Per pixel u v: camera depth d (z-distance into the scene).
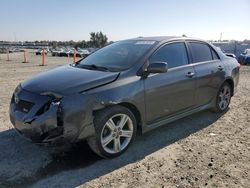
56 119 3.45
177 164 3.83
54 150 4.20
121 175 3.54
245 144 4.52
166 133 4.96
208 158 4.00
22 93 3.86
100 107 3.69
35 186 3.29
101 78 3.88
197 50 5.39
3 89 8.80
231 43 36.91
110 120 3.85
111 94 3.78
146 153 4.16
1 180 3.40
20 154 4.08
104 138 3.86
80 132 3.57
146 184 3.33
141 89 4.12
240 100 7.47
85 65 4.75
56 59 32.84
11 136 4.74
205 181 3.40
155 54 4.54
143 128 4.32
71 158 3.96
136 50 4.62
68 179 3.44
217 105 5.93
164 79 4.48
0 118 5.66
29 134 3.61
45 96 3.59
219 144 4.51
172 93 4.63
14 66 19.45
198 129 5.18
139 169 3.69
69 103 3.49
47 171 3.62
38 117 3.50
